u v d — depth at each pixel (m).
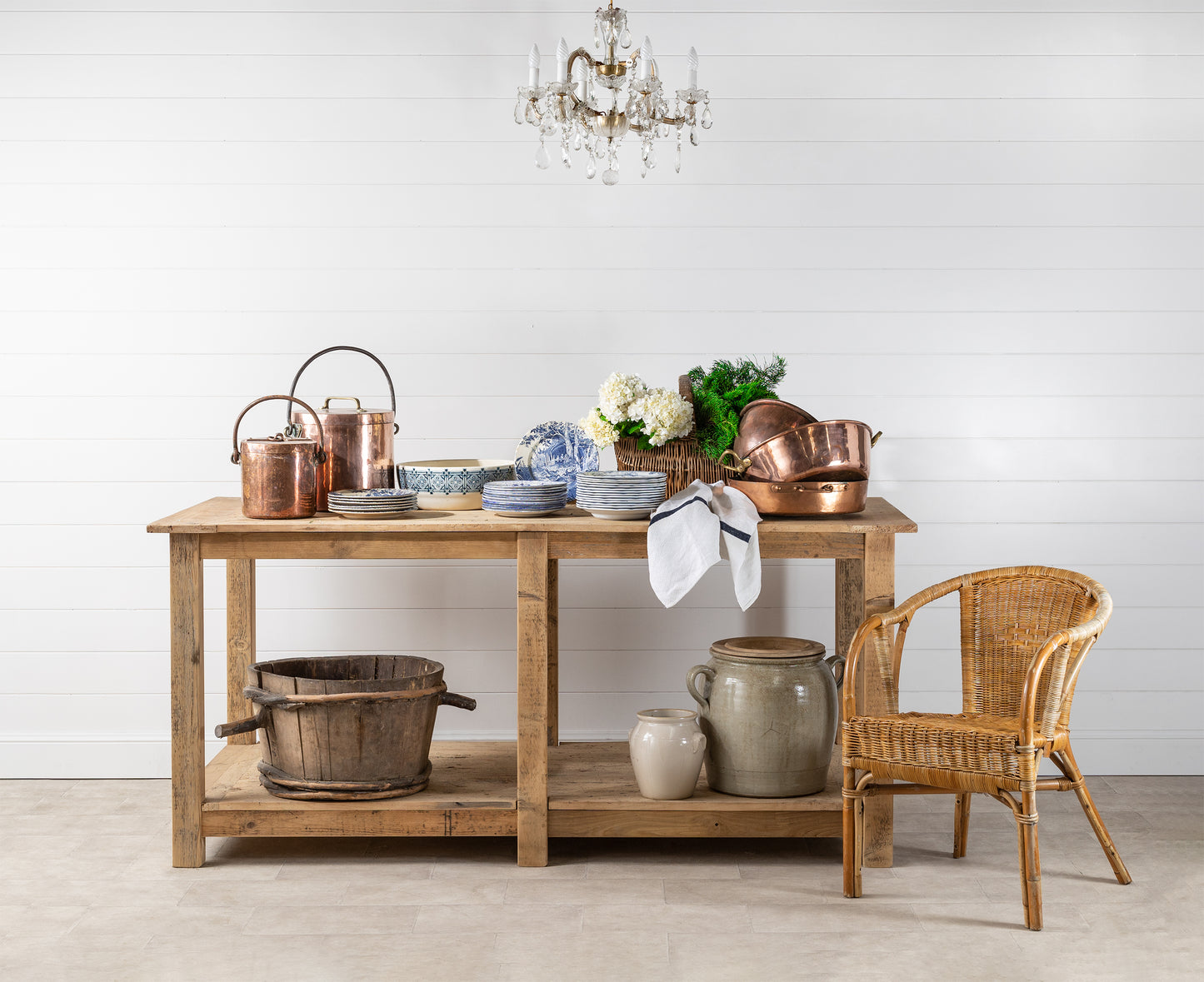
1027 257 3.67
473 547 2.89
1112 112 3.64
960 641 3.66
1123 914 2.63
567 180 3.65
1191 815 3.33
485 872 2.90
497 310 3.68
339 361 3.69
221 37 3.61
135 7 3.60
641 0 3.62
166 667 3.70
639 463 3.04
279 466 2.87
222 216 3.64
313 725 2.87
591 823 2.92
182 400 3.66
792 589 3.72
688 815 2.90
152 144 3.62
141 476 3.67
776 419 2.94
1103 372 3.68
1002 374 3.68
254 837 3.15
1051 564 3.71
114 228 3.63
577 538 2.88
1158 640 3.71
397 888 2.80
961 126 3.64
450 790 3.04
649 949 2.47
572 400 3.70
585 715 3.75
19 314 3.63
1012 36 3.63
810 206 3.66
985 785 2.56
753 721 2.89
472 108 3.64
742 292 3.67
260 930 2.56
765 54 3.63
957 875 2.87
